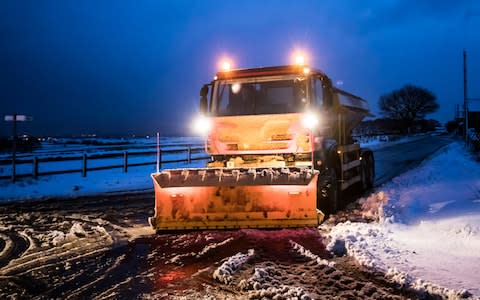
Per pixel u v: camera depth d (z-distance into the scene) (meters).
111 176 21.55
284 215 7.98
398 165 24.36
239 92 9.55
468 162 23.72
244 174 8.05
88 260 6.96
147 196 15.02
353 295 5.06
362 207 11.13
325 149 9.98
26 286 5.79
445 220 8.63
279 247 7.18
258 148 9.16
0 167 25.19
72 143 78.25
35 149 48.06
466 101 41.94
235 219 8.11
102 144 71.25
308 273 5.88
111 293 5.45
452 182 14.62
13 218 11.07
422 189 13.50
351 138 13.62
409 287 5.16
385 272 5.73
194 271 6.23
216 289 5.47
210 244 7.59
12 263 6.90
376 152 37.59
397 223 8.77
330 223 9.08
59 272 6.37
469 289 5.00
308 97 9.19
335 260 6.47
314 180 7.89
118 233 8.95
